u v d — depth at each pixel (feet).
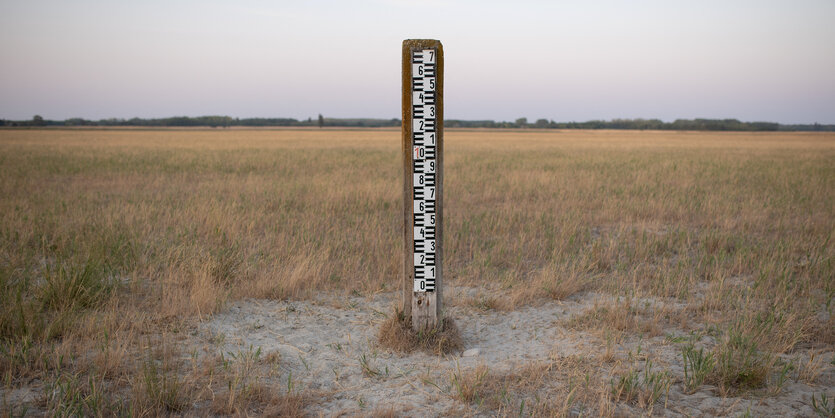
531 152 109.40
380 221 29.66
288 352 13.26
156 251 21.24
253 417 10.06
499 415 10.22
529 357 13.06
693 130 479.82
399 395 11.09
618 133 362.12
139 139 172.04
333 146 131.54
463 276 20.10
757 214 32.50
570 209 34.88
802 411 10.31
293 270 19.20
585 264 21.11
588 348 13.41
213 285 17.54
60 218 27.37
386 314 16.06
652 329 14.28
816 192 42.39
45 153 90.53
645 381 11.09
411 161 12.74
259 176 54.44
